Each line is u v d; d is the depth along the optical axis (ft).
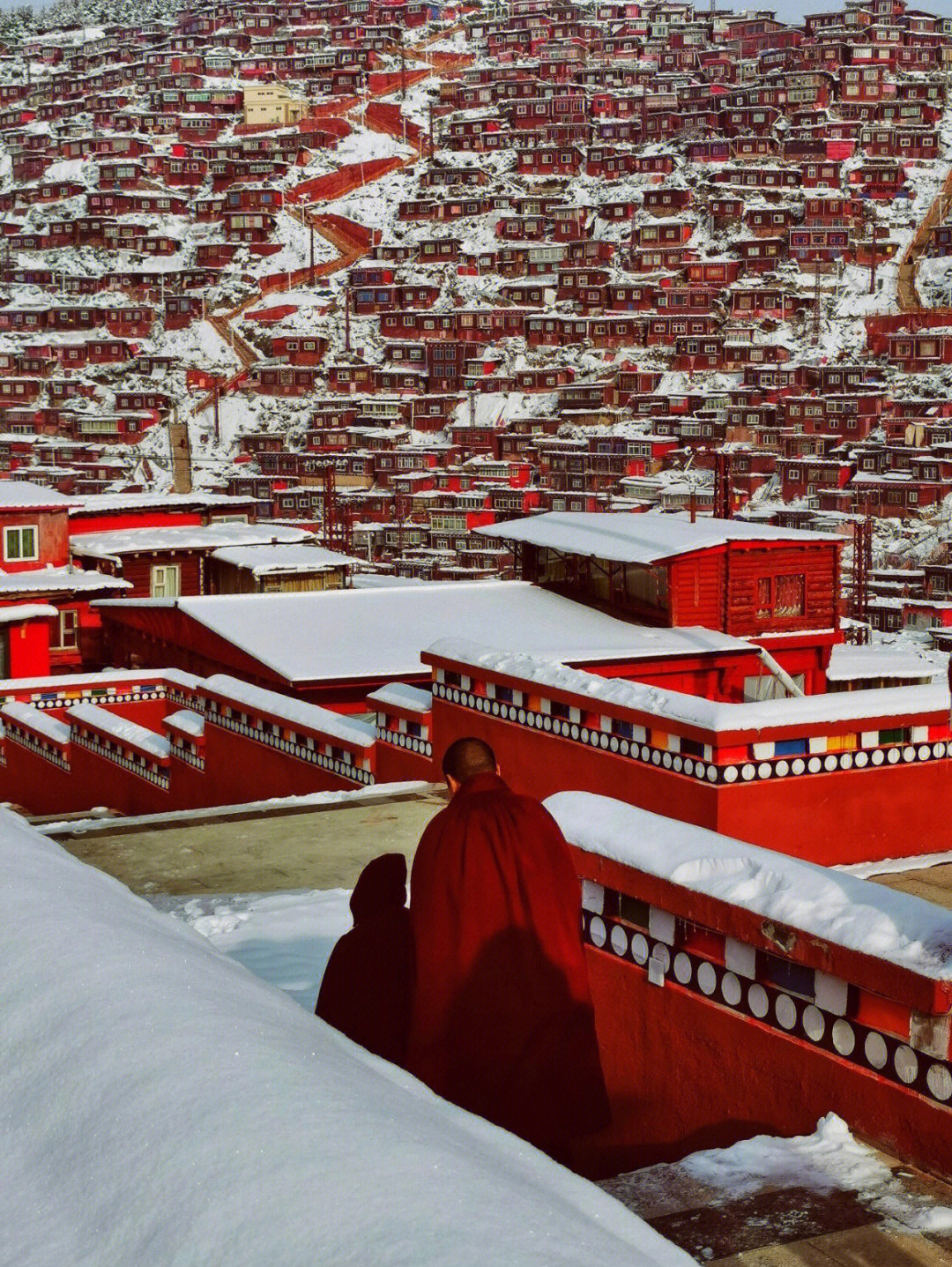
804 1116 16.06
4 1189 6.97
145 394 522.06
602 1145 19.66
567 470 445.78
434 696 42.01
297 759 49.29
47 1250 6.41
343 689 81.92
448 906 15.88
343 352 559.79
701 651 90.53
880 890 15.78
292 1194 6.32
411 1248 5.88
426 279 596.29
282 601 97.71
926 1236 13.10
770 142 629.51
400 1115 7.54
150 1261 6.17
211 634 91.66
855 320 536.42
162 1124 7.01
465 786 16.48
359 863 34.30
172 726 58.39
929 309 520.01
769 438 452.35
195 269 618.03
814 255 565.94
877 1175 14.43
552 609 99.55
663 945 18.39
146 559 145.79
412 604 98.07
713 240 591.78
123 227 646.33
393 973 17.74
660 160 640.58
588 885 19.70
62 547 134.62
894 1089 14.87
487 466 445.78
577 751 34.24
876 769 30.22
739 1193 14.17
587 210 608.60
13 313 592.60
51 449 493.36
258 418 525.75
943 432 422.00
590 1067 16.26
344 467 458.50
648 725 31.24
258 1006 9.17
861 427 443.32
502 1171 7.32
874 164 616.39
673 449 448.24
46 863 11.98
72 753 68.95
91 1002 8.34
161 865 34.58
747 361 510.17
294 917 28.63
